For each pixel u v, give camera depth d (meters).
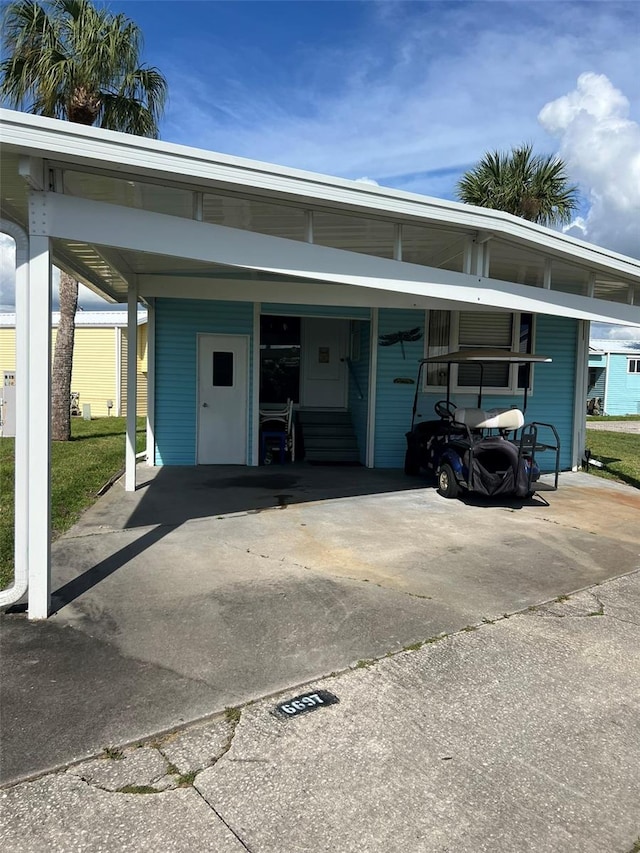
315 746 2.68
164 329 10.06
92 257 7.39
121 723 2.81
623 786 2.46
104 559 5.20
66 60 10.55
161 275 8.24
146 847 2.09
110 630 3.81
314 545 5.78
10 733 2.72
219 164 4.08
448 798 2.37
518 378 10.91
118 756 2.58
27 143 3.54
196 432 10.32
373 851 2.10
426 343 10.70
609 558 5.57
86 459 10.34
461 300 5.57
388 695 3.12
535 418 10.98
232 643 3.66
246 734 2.76
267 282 8.14
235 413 10.41
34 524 3.91
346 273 4.92
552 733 2.82
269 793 2.38
